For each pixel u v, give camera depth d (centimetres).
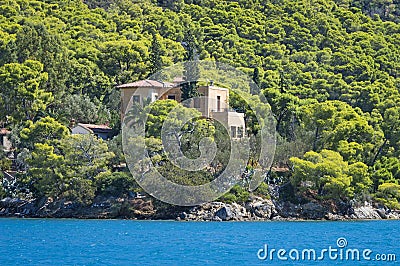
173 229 11275
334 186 13262
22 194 13375
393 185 14388
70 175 12975
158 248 9281
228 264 8131
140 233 10819
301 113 15112
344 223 12862
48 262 8312
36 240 10100
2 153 14150
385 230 11731
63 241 10000
